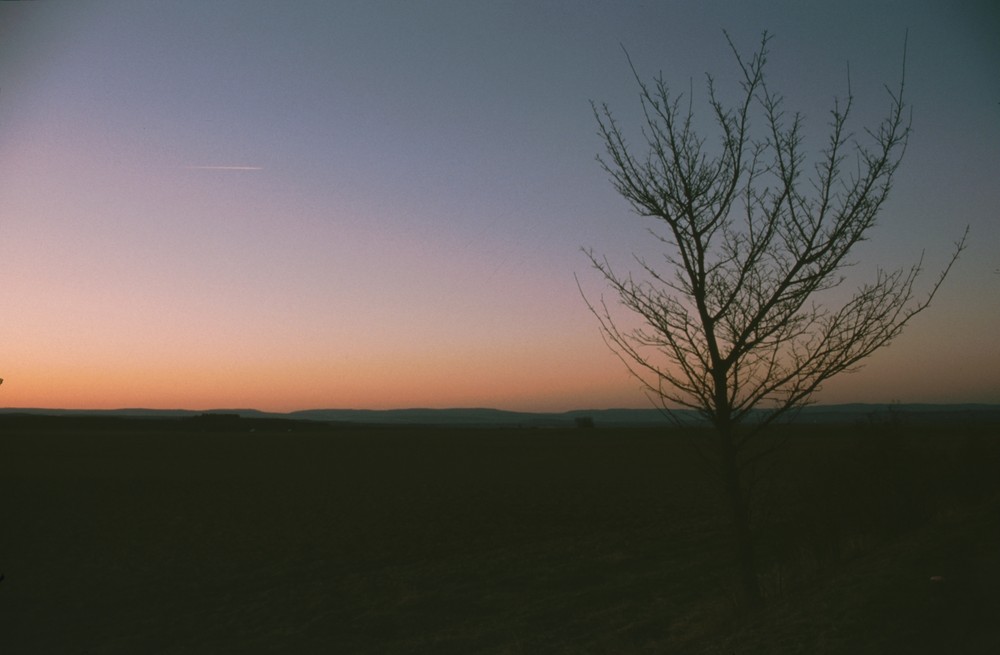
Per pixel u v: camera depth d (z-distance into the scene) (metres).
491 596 17.59
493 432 172.62
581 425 194.62
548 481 50.09
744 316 9.38
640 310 9.77
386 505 37.78
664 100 9.62
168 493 44.00
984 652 6.49
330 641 14.58
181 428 181.38
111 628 15.98
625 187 9.70
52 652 14.29
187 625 16.09
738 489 9.96
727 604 11.25
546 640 13.27
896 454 16.73
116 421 198.38
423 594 18.12
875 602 8.57
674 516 31.36
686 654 9.21
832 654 7.18
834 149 9.13
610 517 31.95
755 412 10.73
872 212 8.92
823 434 92.06
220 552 25.05
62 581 20.72
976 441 20.22
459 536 27.88
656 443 107.81
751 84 9.42
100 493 43.88
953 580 8.94
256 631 15.47
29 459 72.44
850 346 8.88
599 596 16.48
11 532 29.48
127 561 23.55
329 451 90.62
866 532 15.37
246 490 45.72
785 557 15.32
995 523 12.54
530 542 26.08
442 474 57.09
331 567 22.33
